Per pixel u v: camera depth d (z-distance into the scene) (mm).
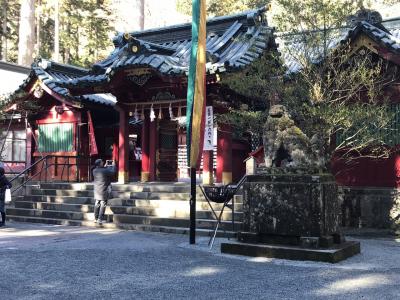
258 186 8664
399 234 11422
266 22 15781
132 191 14281
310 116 10453
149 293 5973
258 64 11555
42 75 17922
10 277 6855
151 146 17172
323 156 10188
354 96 12180
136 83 14594
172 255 8516
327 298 5695
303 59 10734
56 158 18453
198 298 5742
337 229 8758
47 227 12867
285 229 8312
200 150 9945
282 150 8742
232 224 10484
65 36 36531
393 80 11977
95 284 6434
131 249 9164
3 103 18062
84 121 18391
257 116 11344
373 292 5941
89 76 15422
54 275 6973
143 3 26703
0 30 37656
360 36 11711
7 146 20484
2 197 13125
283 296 5789
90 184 15250
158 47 14617
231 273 7043
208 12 32094
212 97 13570
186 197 13039
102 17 38500
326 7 10648
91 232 11750
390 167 12461
